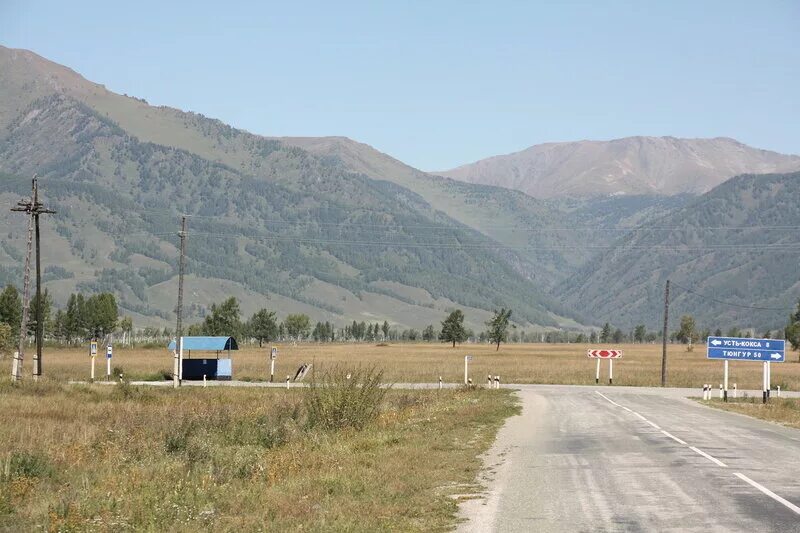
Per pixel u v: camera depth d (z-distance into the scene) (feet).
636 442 81.00
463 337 625.82
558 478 57.41
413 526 41.96
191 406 124.57
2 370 224.33
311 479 54.60
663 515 44.04
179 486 51.57
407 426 91.09
